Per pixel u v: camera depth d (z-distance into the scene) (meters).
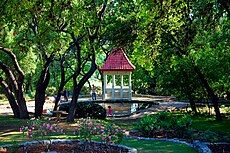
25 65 35.31
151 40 15.02
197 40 20.09
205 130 18.08
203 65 22.52
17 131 17.92
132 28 17.84
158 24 14.40
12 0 17.67
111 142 13.11
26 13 18.72
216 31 17.83
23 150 12.45
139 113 30.67
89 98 48.41
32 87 51.06
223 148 13.24
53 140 13.84
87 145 13.07
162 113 17.47
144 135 16.25
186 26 14.85
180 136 15.95
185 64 23.11
